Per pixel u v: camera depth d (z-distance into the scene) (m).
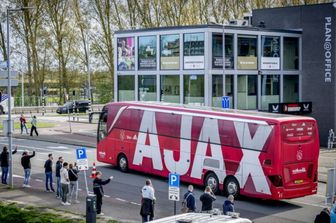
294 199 27.08
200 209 24.09
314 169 25.98
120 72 50.56
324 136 47.94
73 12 74.62
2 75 29.00
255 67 46.72
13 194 26.58
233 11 78.88
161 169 30.14
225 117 26.84
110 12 72.19
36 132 51.97
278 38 48.06
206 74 43.88
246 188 25.81
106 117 34.09
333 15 47.16
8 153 29.25
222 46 44.34
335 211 18.42
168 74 46.78
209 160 27.45
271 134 24.78
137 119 31.80
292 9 49.56
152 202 20.92
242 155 25.94
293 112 46.53
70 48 75.88
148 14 72.88
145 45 48.47
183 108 29.25
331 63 47.44
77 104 78.88
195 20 75.44
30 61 76.38
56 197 26.09
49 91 94.31
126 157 32.62
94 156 39.66
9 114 28.47
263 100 47.50
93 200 19.03
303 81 49.25
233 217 12.88
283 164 24.73
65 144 46.47
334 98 47.25
